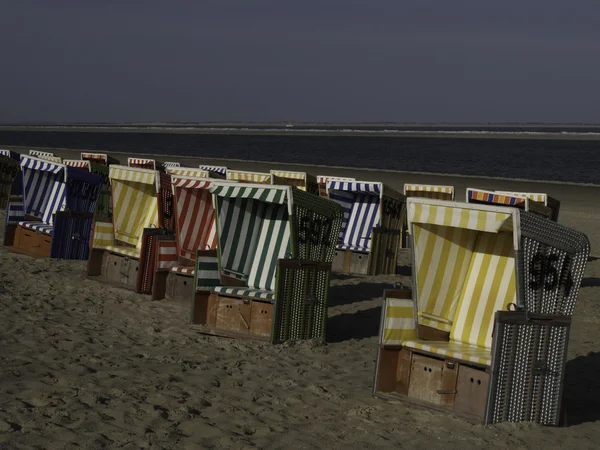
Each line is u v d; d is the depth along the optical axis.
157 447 5.43
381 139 168.38
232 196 9.04
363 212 14.68
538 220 6.27
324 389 7.09
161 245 10.50
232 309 9.02
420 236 7.00
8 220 13.83
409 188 16.27
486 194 12.56
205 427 5.91
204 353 8.13
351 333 9.63
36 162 13.33
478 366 6.45
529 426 6.36
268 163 56.06
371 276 13.74
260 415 6.34
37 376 6.85
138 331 8.91
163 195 11.30
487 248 7.32
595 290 13.48
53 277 11.52
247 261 9.81
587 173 59.75
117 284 11.25
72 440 5.45
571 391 7.75
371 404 6.77
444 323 7.27
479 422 6.34
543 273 6.33
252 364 7.82
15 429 5.56
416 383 6.87
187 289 10.34
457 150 109.31
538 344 6.37
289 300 8.67
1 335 8.15
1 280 10.99
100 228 11.64
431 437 6.03
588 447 6.04
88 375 7.02
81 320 9.20
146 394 6.59
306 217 8.86
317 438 5.88
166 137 160.88
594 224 23.44
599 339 10.00
